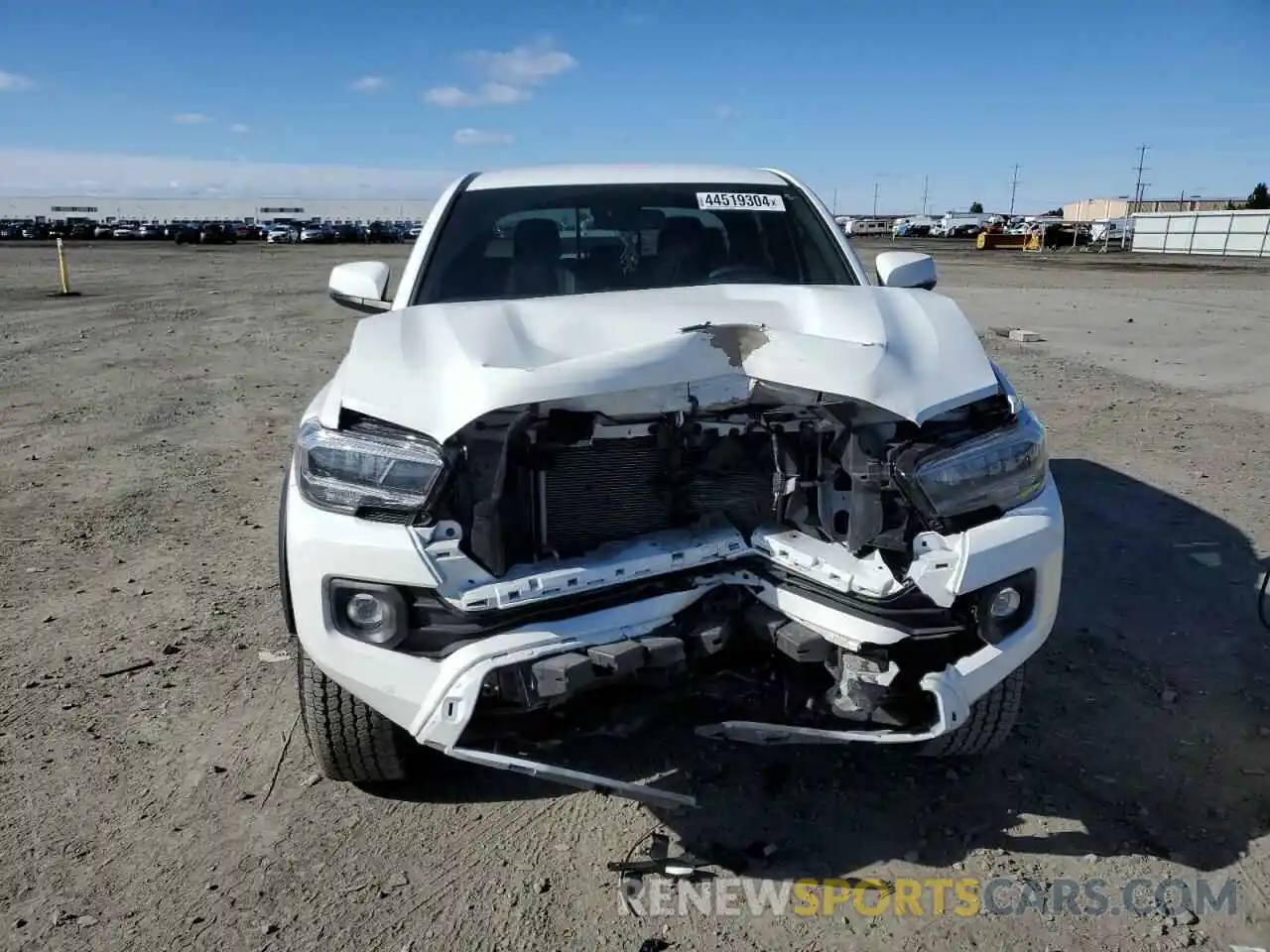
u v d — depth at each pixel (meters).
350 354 2.90
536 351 2.77
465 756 2.45
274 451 7.40
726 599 2.65
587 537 2.73
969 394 2.72
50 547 5.24
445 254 3.82
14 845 2.78
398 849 2.77
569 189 4.12
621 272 3.83
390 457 2.50
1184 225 51.81
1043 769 3.07
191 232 67.62
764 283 3.84
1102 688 3.54
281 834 2.83
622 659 2.43
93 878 2.65
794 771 3.09
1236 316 15.69
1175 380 9.66
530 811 2.93
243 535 5.46
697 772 3.09
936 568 2.54
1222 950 2.33
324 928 2.46
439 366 2.70
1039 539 2.67
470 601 2.43
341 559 2.48
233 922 2.48
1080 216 104.69
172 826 2.87
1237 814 2.83
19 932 2.45
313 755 3.24
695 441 2.72
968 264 36.94
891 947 2.38
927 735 2.56
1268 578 4.42
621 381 2.52
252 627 4.22
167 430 8.13
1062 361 10.91
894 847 2.73
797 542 2.69
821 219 4.20
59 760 3.21
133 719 3.46
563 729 2.64
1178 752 3.14
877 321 2.98
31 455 7.27
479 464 2.52
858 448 2.63
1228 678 3.60
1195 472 6.23
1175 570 4.61
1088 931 2.40
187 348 13.26
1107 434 7.34
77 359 12.20
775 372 2.65
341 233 76.00
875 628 2.51
